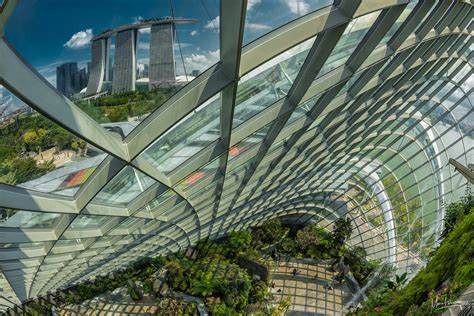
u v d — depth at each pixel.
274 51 9.28
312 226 51.56
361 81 16.95
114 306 39.78
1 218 14.55
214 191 22.77
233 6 7.23
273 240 49.38
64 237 18.00
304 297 41.56
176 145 13.26
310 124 18.22
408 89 25.42
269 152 20.75
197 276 40.97
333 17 9.52
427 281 22.27
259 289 40.50
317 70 11.75
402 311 23.09
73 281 38.88
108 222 19.81
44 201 12.58
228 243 46.78
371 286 40.81
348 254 46.12
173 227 28.97
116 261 35.44
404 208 43.84
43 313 36.97
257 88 12.48
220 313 36.06
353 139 30.19
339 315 38.66
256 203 34.91
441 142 38.62
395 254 44.47
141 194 16.80
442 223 38.78
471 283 17.62
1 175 10.54
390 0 10.33
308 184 40.25
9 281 25.58
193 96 9.57
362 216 49.62
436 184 40.12
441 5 14.17
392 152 42.47
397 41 14.28
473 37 23.95
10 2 5.74
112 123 9.70
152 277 41.88
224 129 12.88
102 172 12.16
